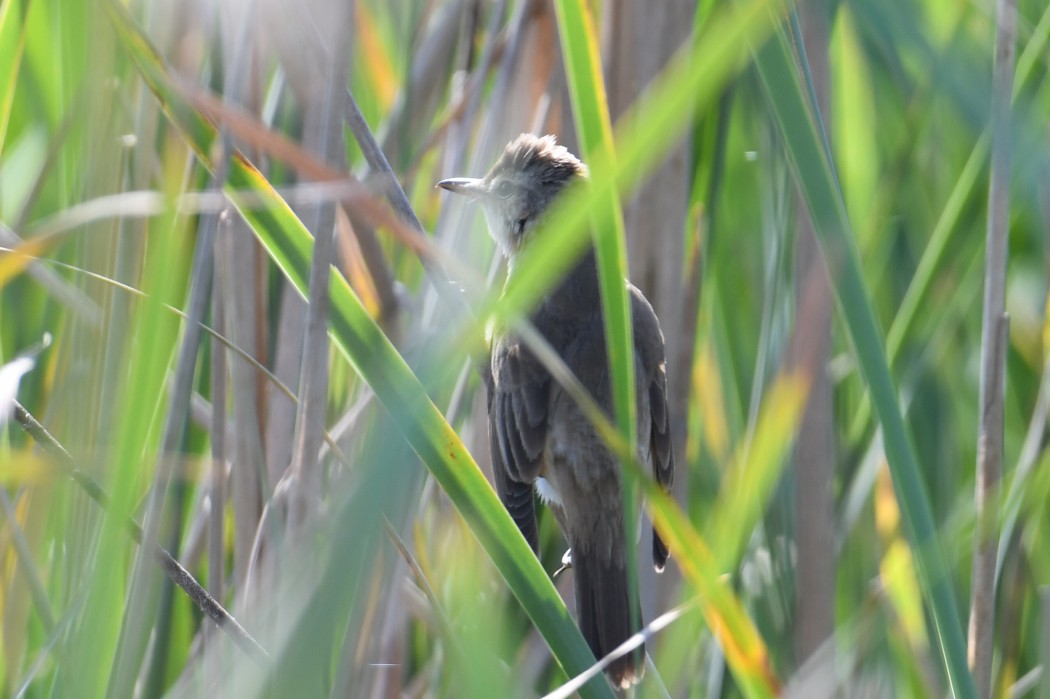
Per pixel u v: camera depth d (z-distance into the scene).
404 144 7.88
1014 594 7.15
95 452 4.93
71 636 5.20
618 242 4.48
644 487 4.33
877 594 6.59
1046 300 7.31
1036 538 7.98
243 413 6.73
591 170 4.35
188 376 5.02
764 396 7.51
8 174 7.90
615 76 7.49
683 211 7.56
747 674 4.79
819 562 7.44
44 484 6.00
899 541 7.70
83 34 5.53
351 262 7.24
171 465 4.88
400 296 7.17
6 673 5.92
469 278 4.10
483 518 4.69
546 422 7.82
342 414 7.73
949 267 7.79
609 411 7.79
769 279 7.69
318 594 3.69
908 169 8.49
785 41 4.43
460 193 7.52
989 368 6.02
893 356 7.30
